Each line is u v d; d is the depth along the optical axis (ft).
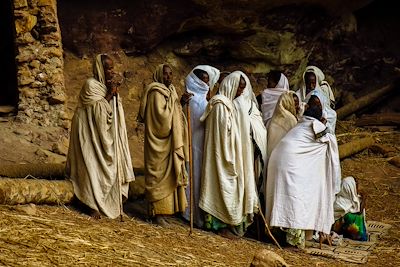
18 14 43.14
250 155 35.94
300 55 57.62
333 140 37.17
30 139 42.22
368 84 60.49
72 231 28.89
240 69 56.90
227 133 35.24
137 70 52.90
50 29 43.73
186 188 36.17
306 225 36.06
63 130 43.70
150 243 30.60
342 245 38.04
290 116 37.76
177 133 34.24
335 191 37.29
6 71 46.34
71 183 33.32
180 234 33.76
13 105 45.01
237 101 36.27
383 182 49.03
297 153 36.27
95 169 33.09
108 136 33.27
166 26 52.90
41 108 43.60
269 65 57.41
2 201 30.66
